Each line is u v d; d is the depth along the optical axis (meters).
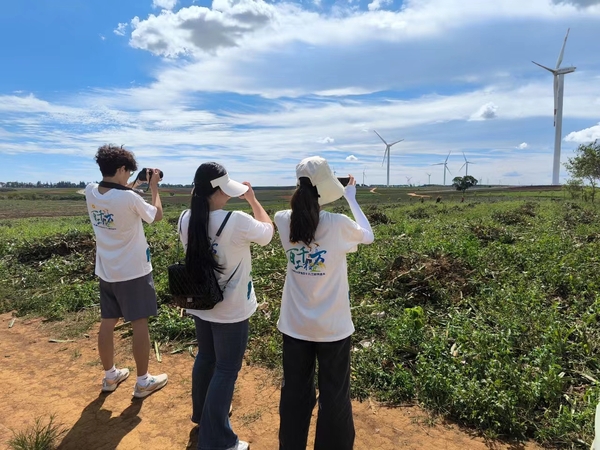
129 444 3.06
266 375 4.05
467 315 5.26
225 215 2.69
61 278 7.52
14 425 3.31
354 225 2.50
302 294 2.50
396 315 5.44
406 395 3.64
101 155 3.31
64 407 3.55
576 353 4.13
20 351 4.75
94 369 4.25
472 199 42.62
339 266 2.49
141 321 3.56
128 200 3.29
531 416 3.26
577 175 25.97
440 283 6.23
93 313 5.83
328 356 2.49
